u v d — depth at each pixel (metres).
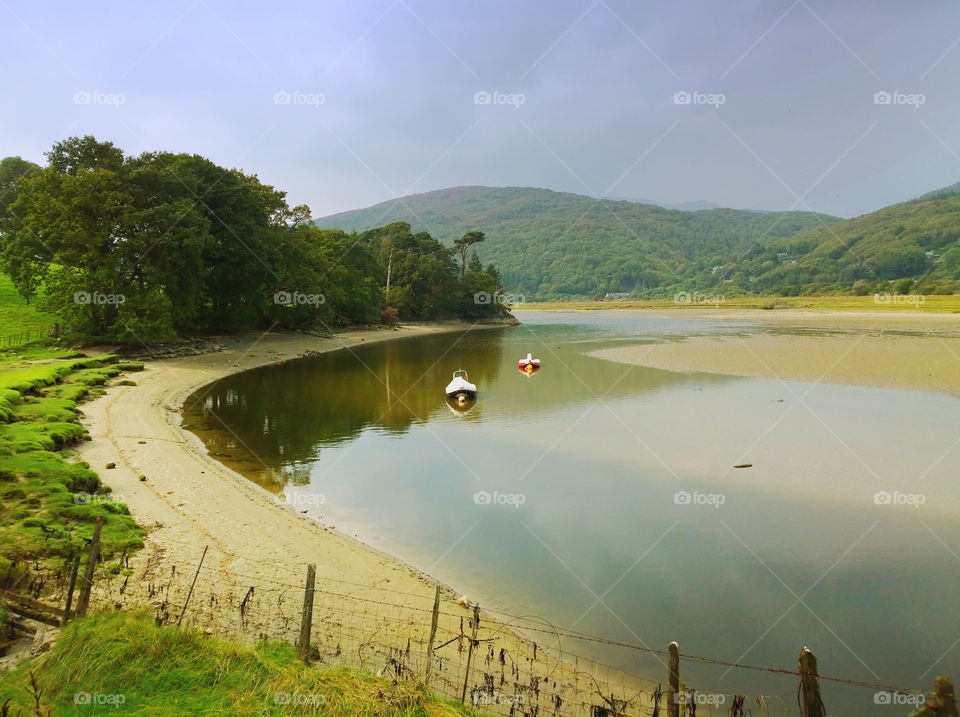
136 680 8.27
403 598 12.58
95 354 45.47
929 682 10.31
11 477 16.48
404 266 112.25
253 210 61.00
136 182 47.50
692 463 22.20
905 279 170.25
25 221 45.81
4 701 7.64
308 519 17.03
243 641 10.26
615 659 10.90
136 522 15.30
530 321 135.38
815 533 16.19
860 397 33.38
